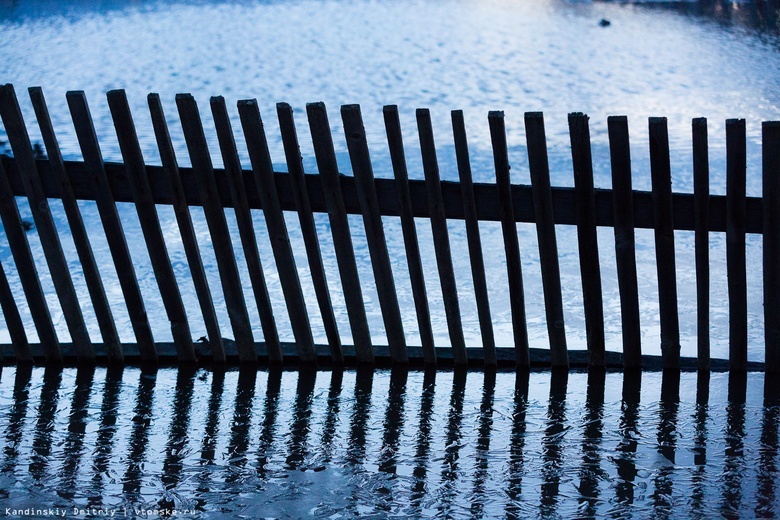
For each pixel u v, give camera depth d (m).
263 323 5.21
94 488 3.76
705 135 4.60
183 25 28.34
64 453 4.11
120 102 4.82
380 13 30.33
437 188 4.84
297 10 30.98
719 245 7.96
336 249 5.03
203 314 5.23
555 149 12.38
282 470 3.93
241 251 8.16
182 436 4.30
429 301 6.81
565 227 8.59
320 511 3.56
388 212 4.93
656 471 3.87
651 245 8.05
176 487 3.77
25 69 22.00
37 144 12.58
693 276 7.28
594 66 21.22
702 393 4.76
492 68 21.22
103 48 24.80
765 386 4.84
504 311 6.61
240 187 4.91
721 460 3.97
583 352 5.25
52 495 3.69
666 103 16.72
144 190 4.97
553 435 4.27
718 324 6.30
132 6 31.42
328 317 5.18
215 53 23.97
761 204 4.75
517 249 4.93
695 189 4.72
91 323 6.38
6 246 8.10
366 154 4.80
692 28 26.70
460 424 4.41
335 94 18.62
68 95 4.82
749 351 5.80
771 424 4.35
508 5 31.98
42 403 4.73
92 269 5.14
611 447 4.12
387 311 5.14
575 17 29.38
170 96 18.73
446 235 4.93
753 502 3.58
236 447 4.18
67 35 26.56
